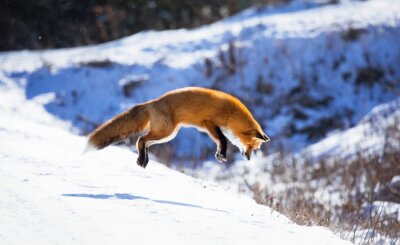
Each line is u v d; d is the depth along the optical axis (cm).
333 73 3941
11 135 2061
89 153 1862
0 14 5562
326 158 2912
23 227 963
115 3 5709
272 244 934
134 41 4622
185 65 3953
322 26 4206
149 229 952
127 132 1584
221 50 3975
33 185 1269
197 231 960
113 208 1082
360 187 2369
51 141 2059
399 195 2188
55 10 5681
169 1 5762
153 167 1762
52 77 4012
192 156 3322
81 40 5556
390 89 3844
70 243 873
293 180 2494
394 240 1612
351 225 1778
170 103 1573
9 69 4134
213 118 1591
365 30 4131
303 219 1510
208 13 5606
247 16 4781
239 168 3023
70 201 1123
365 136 3041
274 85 3844
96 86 3912
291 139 3528
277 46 4019
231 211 1199
